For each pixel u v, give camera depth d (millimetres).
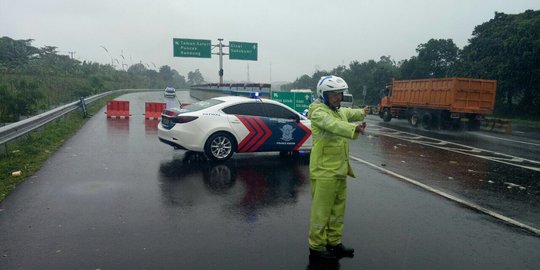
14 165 7312
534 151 12211
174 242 4184
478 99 17812
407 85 21359
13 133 8547
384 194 6445
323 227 3914
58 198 5531
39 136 10375
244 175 7383
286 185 6730
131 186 6320
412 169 8602
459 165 9289
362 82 52031
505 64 29812
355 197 6223
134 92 61844
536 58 27750
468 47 36250
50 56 55750
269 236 4449
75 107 17156
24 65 40062
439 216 5395
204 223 4785
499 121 18734
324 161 3846
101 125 14812
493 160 10172
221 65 39531
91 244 4055
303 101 19156
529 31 28562
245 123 8641
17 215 4809
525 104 31234
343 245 4184
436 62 42500
